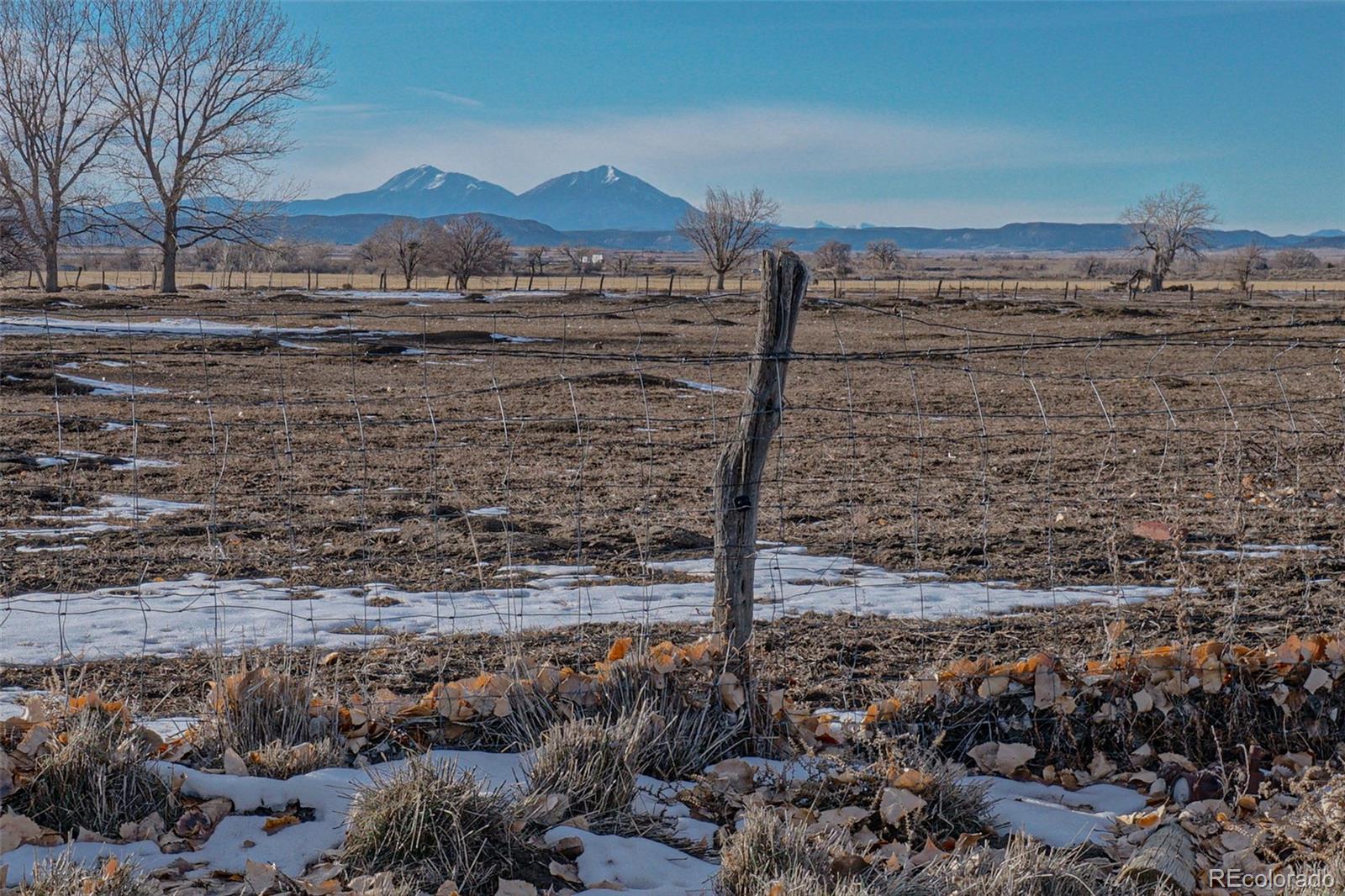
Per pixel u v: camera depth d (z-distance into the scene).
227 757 4.18
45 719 4.21
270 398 19.03
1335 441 12.88
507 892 3.45
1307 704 5.00
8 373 20.33
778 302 4.66
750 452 4.71
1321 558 8.21
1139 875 3.71
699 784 4.23
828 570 8.10
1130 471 12.14
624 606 7.04
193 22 60.31
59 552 7.96
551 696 4.71
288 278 87.12
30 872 3.41
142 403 17.83
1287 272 141.50
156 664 5.71
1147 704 4.89
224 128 61.84
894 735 4.68
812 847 3.71
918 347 31.11
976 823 4.12
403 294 58.53
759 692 4.79
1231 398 19.66
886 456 13.31
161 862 3.61
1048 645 6.18
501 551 8.48
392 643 6.13
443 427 15.66
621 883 3.63
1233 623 5.74
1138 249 97.69
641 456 13.30
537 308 48.75
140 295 50.00
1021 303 53.56
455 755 4.32
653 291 74.44
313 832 3.83
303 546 8.50
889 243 149.62
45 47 59.44
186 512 9.69
